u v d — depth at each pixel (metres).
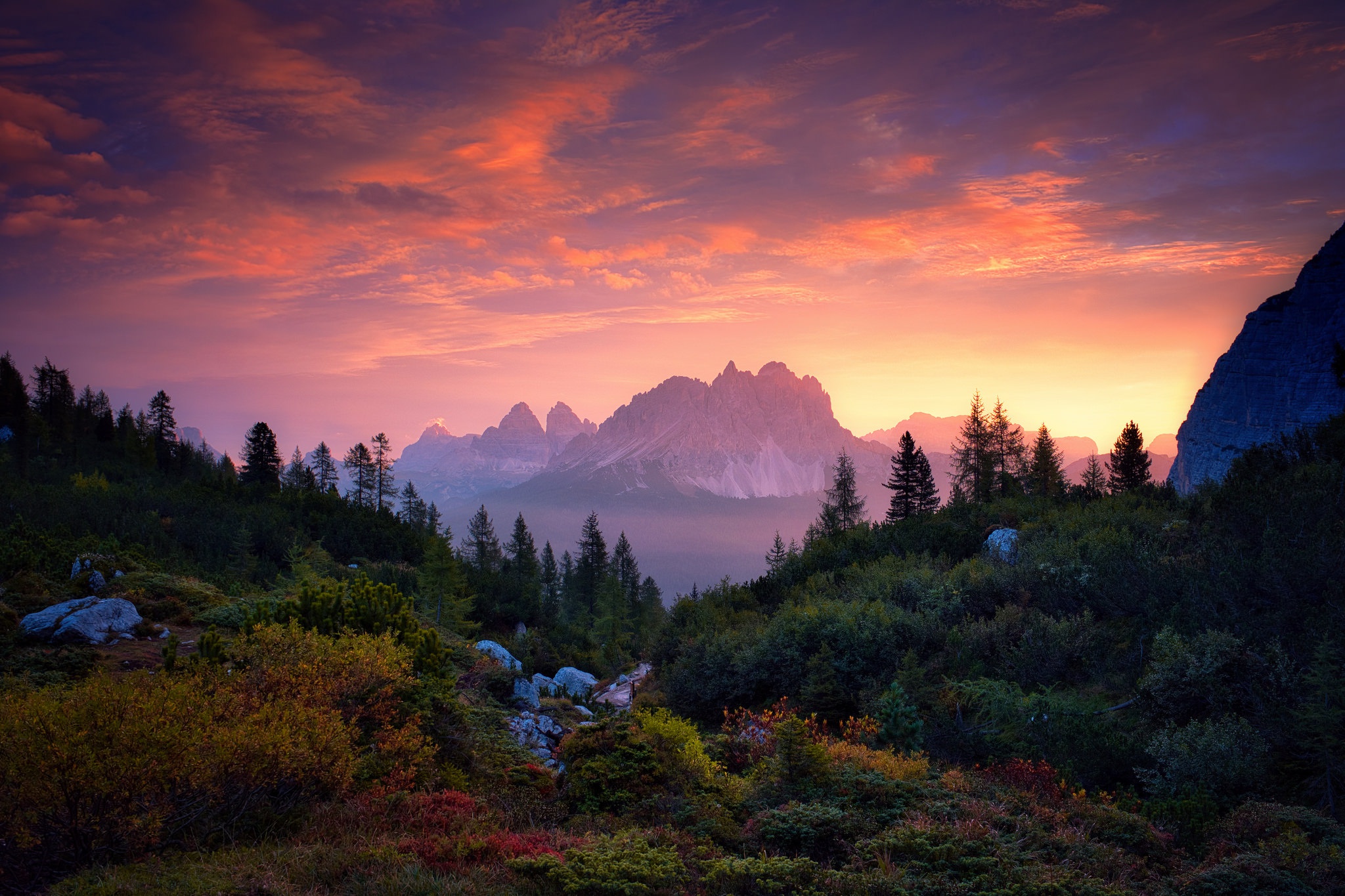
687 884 9.11
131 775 8.47
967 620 29.12
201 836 9.43
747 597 50.34
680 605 48.81
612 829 11.64
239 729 9.59
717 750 18.12
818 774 13.48
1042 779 14.81
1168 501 44.94
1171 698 19.00
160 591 25.30
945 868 9.88
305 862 8.54
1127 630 25.38
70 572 26.36
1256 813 12.29
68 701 9.27
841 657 28.64
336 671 13.09
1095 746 16.80
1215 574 24.86
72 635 18.59
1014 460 75.69
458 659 24.62
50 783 8.06
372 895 7.79
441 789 12.73
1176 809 13.40
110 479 76.12
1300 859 10.26
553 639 59.59
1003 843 10.88
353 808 10.57
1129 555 29.72
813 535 76.12
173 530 50.84
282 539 58.44
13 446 76.56
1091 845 11.07
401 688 14.17
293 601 17.17
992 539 43.19
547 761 17.12
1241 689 18.41
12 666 16.17
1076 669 24.50
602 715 24.61
